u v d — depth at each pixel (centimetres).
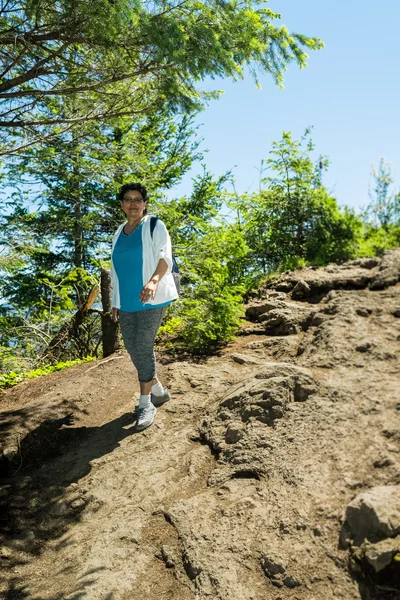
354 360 376
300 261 770
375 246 838
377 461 278
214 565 259
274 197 900
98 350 790
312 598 229
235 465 322
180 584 258
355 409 323
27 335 809
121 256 395
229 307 545
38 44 595
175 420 403
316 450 303
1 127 720
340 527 251
